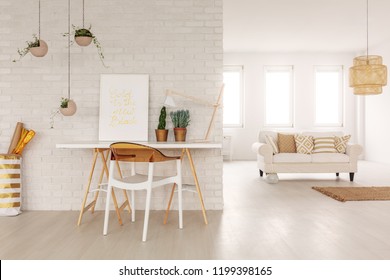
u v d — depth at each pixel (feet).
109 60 13.19
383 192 16.66
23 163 13.17
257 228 10.75
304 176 23.21
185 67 13.21
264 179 21.61
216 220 11.73
